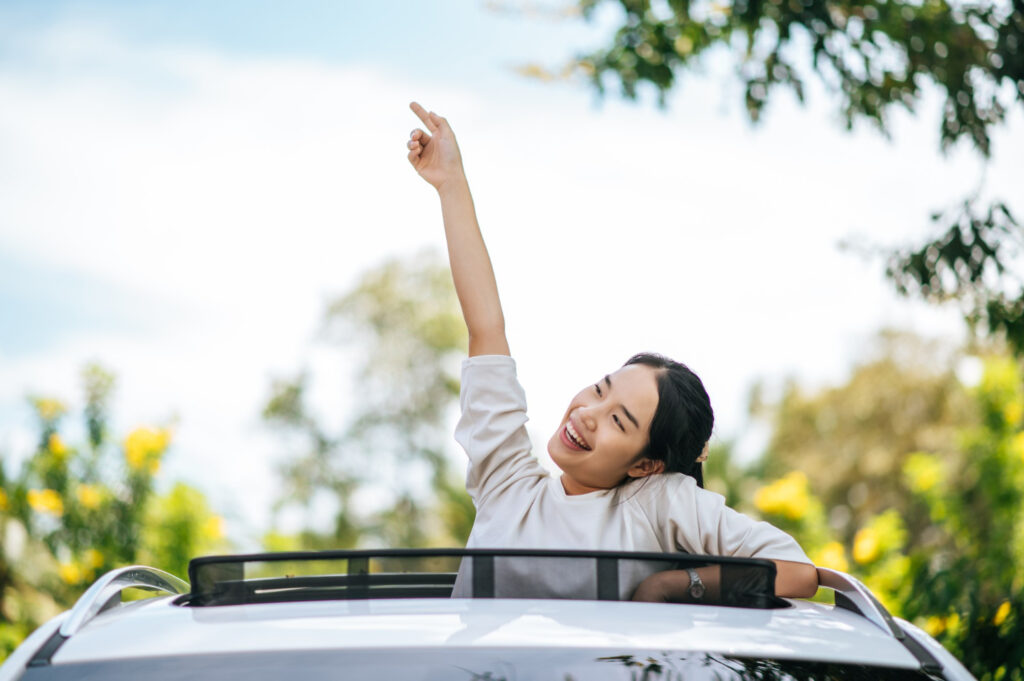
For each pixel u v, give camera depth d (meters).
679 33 5.73
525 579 1.67
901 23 5.03
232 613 1.53
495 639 1.40
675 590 1.67
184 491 6.97
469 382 2.26
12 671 1.39
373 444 29.89
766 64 5.43
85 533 6.45
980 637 3.95
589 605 1.56
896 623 1.62
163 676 1.39
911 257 4.88
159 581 1.91
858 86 5.29
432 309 31.45
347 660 1.39
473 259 2.38
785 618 1.59
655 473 2.17
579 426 2.13
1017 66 4.88
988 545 7.02
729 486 18.05
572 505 2.14
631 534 2.10
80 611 1.54
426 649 1.40
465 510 27.86
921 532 15.43
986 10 4.98
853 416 23.22
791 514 7.64
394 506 29.33
